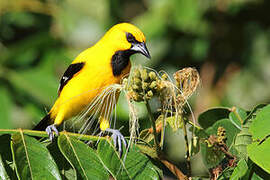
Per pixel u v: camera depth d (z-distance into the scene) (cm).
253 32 1542
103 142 633
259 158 572
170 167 664
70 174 659
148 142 746
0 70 1112
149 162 645
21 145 586
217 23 1538
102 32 1369
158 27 1415
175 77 643
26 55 1186
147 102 621
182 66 1477
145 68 627
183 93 642
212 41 1532
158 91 629
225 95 1484
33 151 584
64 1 1373
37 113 1088
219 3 1523
